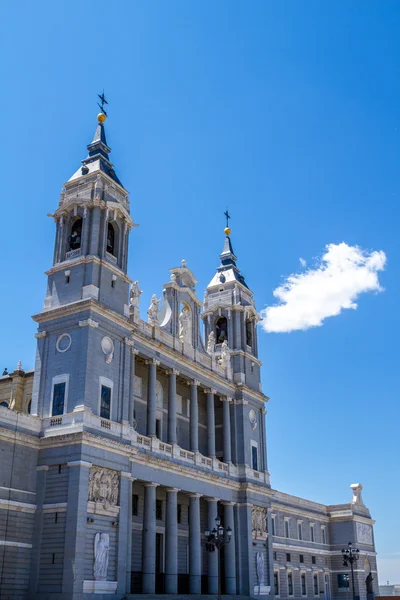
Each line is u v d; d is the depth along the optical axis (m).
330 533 120.50
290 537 104.25
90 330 58.22
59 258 63.38
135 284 68.31
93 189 63.81
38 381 59.06
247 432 82.00
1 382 75.19
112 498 56.50
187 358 73.06
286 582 99.00
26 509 53.41
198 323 79.06
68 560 50.97
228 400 81.25
